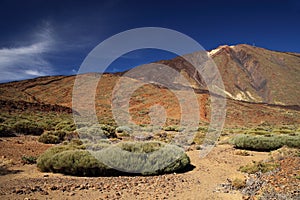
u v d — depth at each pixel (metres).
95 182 7.38
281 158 9.15
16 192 6.21
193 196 6.37
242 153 12.77
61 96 67.69
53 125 25.44
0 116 28.44
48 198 5.92
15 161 9.79
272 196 5.66
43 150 12.27
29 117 31.92
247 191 6.52
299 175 6.56
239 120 53.44
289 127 43.25
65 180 7.50
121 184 7.24
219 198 6.23
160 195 6.39
